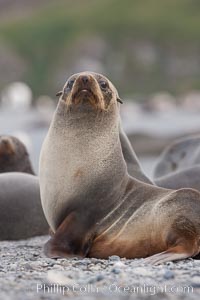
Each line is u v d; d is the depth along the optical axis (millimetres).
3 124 181500
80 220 37188
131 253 36312
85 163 37844
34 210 52312
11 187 52312
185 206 35688
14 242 49375
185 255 33781
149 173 83250
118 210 37562
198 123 167875
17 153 58500
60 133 38375
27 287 27812
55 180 37969
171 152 65562
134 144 119938
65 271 31203
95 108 37844
